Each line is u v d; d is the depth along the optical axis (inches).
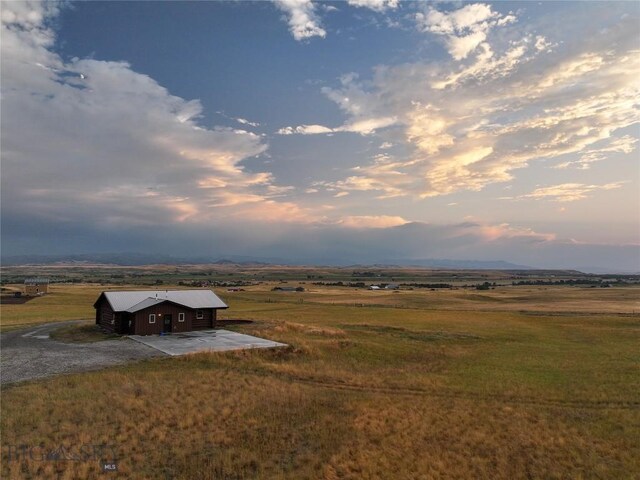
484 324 3078.2
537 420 1147.3
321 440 992.9
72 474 787.4
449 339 2456.9
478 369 1734.7
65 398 1173.7
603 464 898.7
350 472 858.1
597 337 2588.6
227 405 1176.2
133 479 786.8
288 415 1133.7
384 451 951.0
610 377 1593.3
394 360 1916.8
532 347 2255.2
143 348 1865.2
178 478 799.7
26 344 1975.9
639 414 1189.7
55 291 5772.6
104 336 2198.6
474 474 861.8
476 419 1146.0
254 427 1046.4
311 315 3508.9
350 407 1212.5
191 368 1555.1
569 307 4404.5
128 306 2285.9
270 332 2292.1
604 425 1110.4
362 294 6082.7
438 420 1136.2
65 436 945.5
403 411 1198.9
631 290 6766.7
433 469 874.8
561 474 856.9
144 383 1327.5
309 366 1690.5
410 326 2908.5
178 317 2317.9
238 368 1594.5
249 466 861.2
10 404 1112.2
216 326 2486.5
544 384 1493.6
